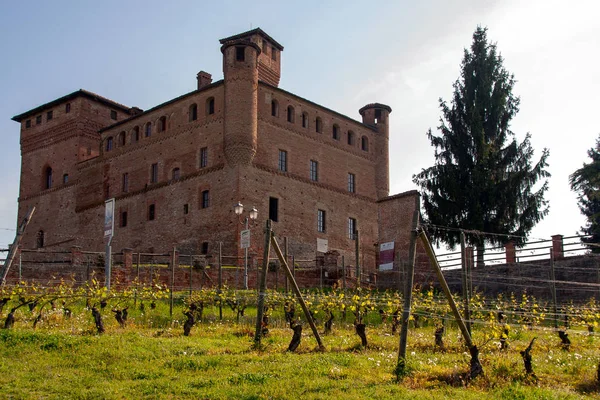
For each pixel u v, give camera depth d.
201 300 28.91
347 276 42.34
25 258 53.56
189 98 56.06
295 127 57.22
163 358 18.16
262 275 20.86
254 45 53.06
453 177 51.03
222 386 15.17
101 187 62.25
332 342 21.81
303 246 55.53
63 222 65.38
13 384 15.28
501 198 49.94
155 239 56.03
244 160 51.56
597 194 46.06
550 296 35.12
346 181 61.50
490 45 54.78
